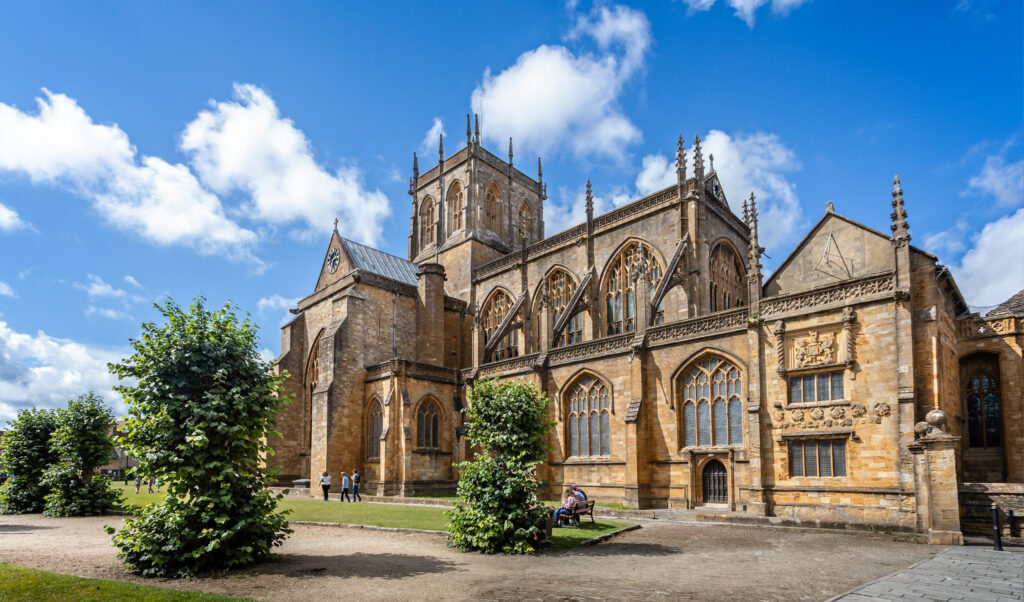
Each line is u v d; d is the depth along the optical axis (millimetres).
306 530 30578
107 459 40969
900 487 30703
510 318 65062
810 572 19766
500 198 88000
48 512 38469
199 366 20797
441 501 44844
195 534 19125
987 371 41625
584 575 19281
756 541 27203
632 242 58500
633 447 42531
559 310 65125
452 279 79875
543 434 26938
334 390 59812
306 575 19109
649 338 44469
